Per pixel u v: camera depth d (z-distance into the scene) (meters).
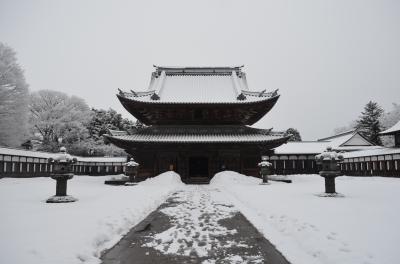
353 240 8.12
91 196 21.12
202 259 8.30
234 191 24.69
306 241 8.90
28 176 47.03
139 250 9.16
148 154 44.97
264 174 33.53
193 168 62.22
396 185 27.67
